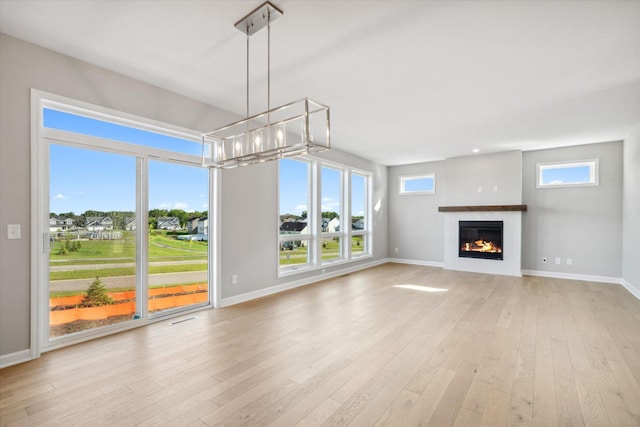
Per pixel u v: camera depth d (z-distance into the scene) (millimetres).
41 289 2695
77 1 2059
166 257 3629
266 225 4723
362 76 3154
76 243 2949
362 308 4023
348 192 6719
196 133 3801
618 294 4781
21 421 1794
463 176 6953
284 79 3230
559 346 2852
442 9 2121
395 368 2434
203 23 2309
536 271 6289
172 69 3035
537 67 2928
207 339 3000
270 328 3299
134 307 3352
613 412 1889
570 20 2217
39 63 2627
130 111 3195
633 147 4875
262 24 2303
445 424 1780
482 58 2777
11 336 2492
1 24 2322
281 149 2082
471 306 4117
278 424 1772
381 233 8016
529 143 5793
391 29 2359
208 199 4070
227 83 3338
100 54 2764
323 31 2396
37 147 2623
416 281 5730
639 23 2234
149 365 2473
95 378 2271
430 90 3473
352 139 5582
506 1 2033
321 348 2801
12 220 2502
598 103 3809
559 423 1790
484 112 4164
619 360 2570
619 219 5555
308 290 5027
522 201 6414
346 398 2031
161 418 1823
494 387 2166
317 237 5832
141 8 2135
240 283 4316
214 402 1982
